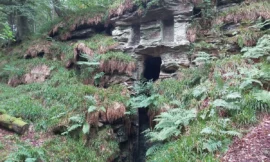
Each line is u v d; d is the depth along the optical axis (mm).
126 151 8531
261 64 7344
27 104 8594
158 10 10125
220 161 4711
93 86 9742
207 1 9758
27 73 11586
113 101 8344
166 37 10320
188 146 5336
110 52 10680
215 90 6977
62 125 7703
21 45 13836
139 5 10453
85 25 12766
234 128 5566
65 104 8695
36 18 16469
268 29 8352
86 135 7520
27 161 5609
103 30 12656
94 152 7281
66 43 13023
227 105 5898
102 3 14094
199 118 6359
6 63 12977
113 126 8242
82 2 15008
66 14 14312
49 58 12469
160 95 8445
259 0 9539
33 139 7262
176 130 6121
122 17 11148
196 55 8930
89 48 11031
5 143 6730
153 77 11820
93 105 8023
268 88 6371
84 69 10758
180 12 9984
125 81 10062
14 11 13734
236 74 7164
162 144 6664
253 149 4758
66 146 7109
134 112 8609
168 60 9922
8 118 7547
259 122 5531
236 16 9242
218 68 7902
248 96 6066
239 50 8781
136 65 10383
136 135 9070
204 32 9750
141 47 10430
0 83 11844
